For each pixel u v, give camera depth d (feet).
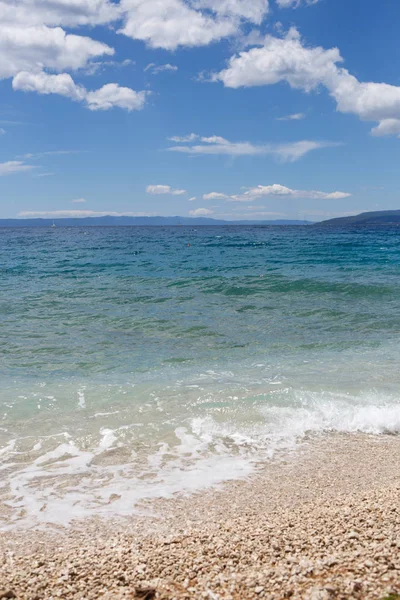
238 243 228.22
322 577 14.12
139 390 37.24
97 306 68.54
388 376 40.22
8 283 90.22
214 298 74.23
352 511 19.60
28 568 16.43
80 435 29.78
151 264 122.52
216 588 14.21
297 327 57.06
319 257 139.64
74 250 183.73
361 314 62.80
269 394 36.19
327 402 34.86
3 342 50.62
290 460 27.25
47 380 39.58
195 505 22.36
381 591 13.05
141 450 28.14
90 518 21.26
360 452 28.22
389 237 293.43
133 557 16.79
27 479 24.79
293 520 19.48
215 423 31.68
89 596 14.25
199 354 47.01
